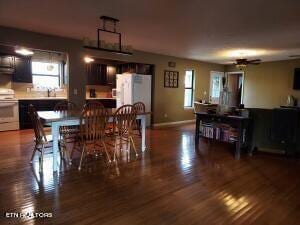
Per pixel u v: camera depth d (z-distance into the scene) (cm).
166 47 586
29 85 646
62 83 701
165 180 291
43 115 337
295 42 500
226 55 705
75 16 348
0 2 293
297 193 265
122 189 263
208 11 314
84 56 541
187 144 486
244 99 899
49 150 401
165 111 745
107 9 314
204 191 263
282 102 796
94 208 220
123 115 368
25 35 447
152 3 288
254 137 442
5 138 488
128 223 197
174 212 216
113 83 786
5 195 241
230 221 204
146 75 668
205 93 885
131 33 442
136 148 444
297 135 413
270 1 275
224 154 421
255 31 415
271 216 214
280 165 367
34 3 296
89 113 331
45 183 274
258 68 852
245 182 294
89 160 365
